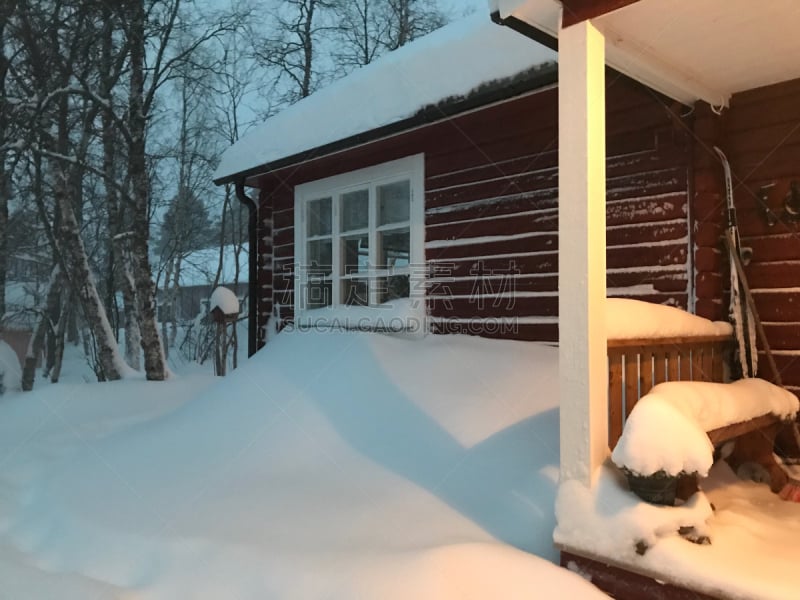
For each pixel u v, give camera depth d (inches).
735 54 121.0
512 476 117.2
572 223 96.6
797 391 137.6
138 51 389.7
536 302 182.9
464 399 151.0
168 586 95.9
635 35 111.0
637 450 86.7
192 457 153.6
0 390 361.4
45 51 397.1
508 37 159.9
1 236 444.8
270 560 94.0
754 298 144.3
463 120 190.9
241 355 759.7
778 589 73.0
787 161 139.3
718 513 106.0
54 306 489.1
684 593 81.1
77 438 199.6
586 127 96.0
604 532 87.5
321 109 227.5
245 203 284.8
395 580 83.1
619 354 106.8
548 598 82.7
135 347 520.4
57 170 368.8
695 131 146.7
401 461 135.0
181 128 785.6
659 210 154.6
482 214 196.9
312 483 130.4
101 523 118.6
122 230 544.7
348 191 242.8
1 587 98.2
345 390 168.7
